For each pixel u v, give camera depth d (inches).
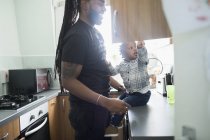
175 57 21.5
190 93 20.5
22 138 66.7
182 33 20.3
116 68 57.6
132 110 46.7
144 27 39.9
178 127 22.2
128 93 55.3
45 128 86.1
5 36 102.3
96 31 47.2
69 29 44.9
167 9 20.8
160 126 34.8
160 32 38.6
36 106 77.5
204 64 19.0
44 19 113.0
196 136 20.4
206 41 18.8
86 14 44.2
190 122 20.8
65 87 41.8
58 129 101.5
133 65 55.2
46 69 108.1
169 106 50.2
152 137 30.2
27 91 97.3
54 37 114.7
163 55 92.2
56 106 100.2
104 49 47.3
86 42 41.7
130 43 55.2
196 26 19.3
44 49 114.7
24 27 114.6
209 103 19.0
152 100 58.6
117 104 40.4
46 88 107.8
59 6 114.6
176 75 21.8
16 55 111.0
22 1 113.0
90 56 42.9
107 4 56.6
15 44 111.3
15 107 68.7
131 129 33.6
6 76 97.1
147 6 39.5
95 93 40.8
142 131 32.4
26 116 70.3
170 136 30.2
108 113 47.2
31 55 115.6
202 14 18.9
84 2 43.3
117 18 43.2
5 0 103.9
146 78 54.7
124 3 42.1
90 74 43.6
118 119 51.3
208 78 18.9
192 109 20.5
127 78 55.1
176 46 21.3
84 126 44.4
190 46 19.9
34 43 114.9
